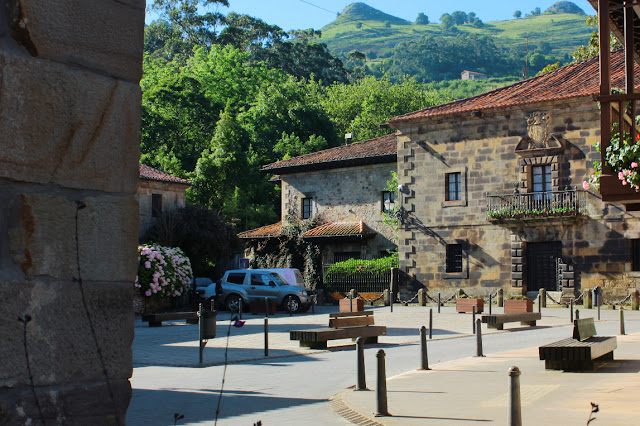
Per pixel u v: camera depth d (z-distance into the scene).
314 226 46.53
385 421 8.99
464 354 16.67
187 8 111.69
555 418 8.85
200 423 9.05
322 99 95.19
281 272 37.16
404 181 39.56
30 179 3.31
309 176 47.50
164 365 15.19
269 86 81.88
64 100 3.42
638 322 24.89
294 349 18.09
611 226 33.50
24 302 3.26
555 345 13.21
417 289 38.84
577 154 34.53
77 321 3.44
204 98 71.06
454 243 37.81
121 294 3.63
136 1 3.77
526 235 35.66
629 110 12.16
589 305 32.78
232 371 14.22
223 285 36.12
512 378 7.21
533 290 35.88
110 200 3.60
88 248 3.50
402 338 20.66
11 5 3.26
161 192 41.09
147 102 69.38
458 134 38.00
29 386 3.25
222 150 59.34
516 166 36.16
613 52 38.44
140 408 10.13
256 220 57.72
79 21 3.50
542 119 35.41
